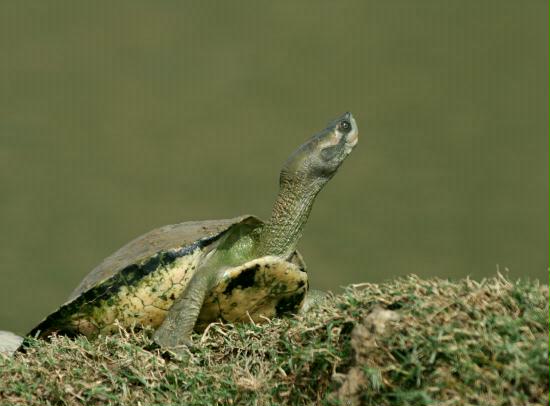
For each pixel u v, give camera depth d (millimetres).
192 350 14781
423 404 10203
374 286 12734
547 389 9883
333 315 12500
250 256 18172
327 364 12102
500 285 11664
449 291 11672
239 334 14234
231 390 12703
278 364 12766
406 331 10930
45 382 13547
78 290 17359
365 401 10883
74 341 15359
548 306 11055
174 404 12758
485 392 10109
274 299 16953
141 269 16469
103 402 13336
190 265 16562
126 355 14164
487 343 10414
